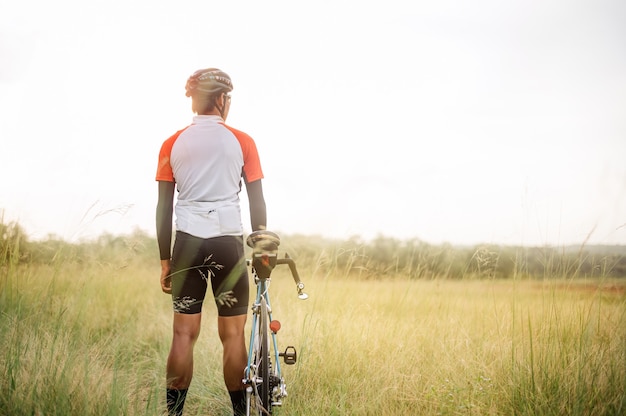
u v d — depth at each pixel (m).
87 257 4.54
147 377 3.83
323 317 4.79
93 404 2.85
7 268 4.31
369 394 3.41
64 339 3.54
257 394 2.85
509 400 3.23
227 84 3.19
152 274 7.41
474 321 4.93
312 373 3.81
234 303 3.07
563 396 3.16
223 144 3.07
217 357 4.20
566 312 3.95
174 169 3.10
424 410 3.25
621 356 3.46
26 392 2.85
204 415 3.47
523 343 3.87
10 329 3.52
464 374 3.64
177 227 3.06
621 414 2.97
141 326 5.17
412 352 4.09
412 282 5.86
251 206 3.18
